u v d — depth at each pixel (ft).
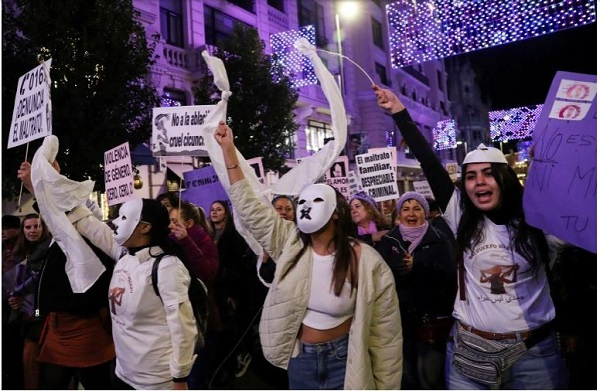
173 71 46.29
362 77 75.00
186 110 15.14
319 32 70.28
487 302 7.42
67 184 10.32
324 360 7.88
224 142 8.77
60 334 10.39
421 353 11.20
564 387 7.38
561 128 7.08
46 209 10.14
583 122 6.92
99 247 10.66
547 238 7.68
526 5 17.52
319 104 61.46
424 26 21.11
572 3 16.66
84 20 26.40
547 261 7.49
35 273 13.15
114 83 27.17
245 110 41.34
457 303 8.04
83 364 10.37
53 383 10.41
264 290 14.67
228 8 54.29
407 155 85.20
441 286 11.12
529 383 7.23
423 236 11.56
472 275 7.68
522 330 7.23
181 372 8.35
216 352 13.62
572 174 6.90
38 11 24.80
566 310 9.59
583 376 9.49
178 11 48.98
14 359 13.94
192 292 9.34
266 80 42.39
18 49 25.07
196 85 48.08
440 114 110.52
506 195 7.43
